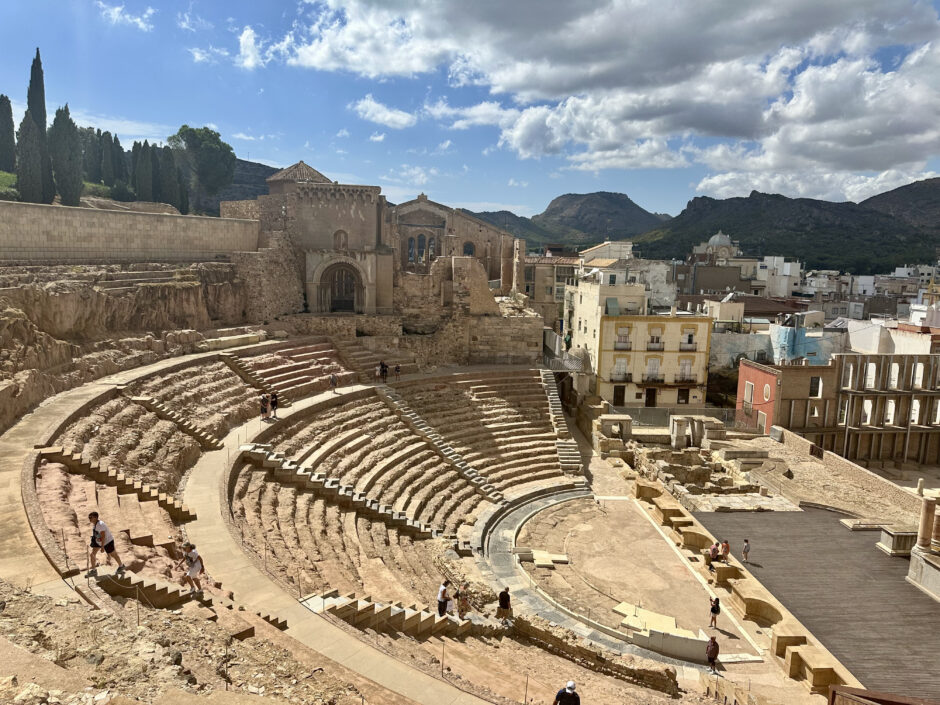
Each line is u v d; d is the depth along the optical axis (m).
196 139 100.44
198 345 41.69
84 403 28.27
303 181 67.38
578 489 44.72
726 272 112.62
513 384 55.50
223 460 30.31
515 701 15.72
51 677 9.88
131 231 43.78
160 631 13.42
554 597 30.45
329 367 47.50
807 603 28.47
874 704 18.31
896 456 58.53
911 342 62.38
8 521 18.20
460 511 38.59
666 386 63.78
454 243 74.12
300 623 17.56
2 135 71.06
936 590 29.05
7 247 34.97
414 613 21.25
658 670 23.27
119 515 20.86
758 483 45.34
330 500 31.81
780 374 55.28
